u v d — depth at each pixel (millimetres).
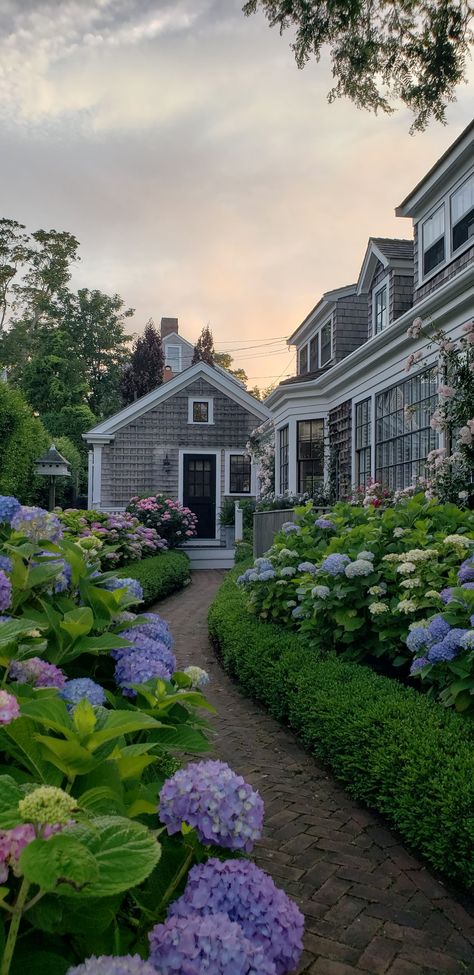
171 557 11328
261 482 15586
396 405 9664
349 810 2908
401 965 1891
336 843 2615
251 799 1274
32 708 1164
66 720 1190
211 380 16734
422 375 7723
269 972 982
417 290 9578
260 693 4426
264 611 5234
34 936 1078
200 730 1786
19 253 30797
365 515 5793
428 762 2424
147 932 1173
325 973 1855
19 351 30906
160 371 25547
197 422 16672
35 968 994
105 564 7887
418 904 2201
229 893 1144
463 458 6660
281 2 6699
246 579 5293
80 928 1044
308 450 13227
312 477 13117
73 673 1939
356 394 11266
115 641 1792
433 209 9117
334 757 3135
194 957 975
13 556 1976
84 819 907
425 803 2369
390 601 3889
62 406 28312
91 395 33812
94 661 2016
